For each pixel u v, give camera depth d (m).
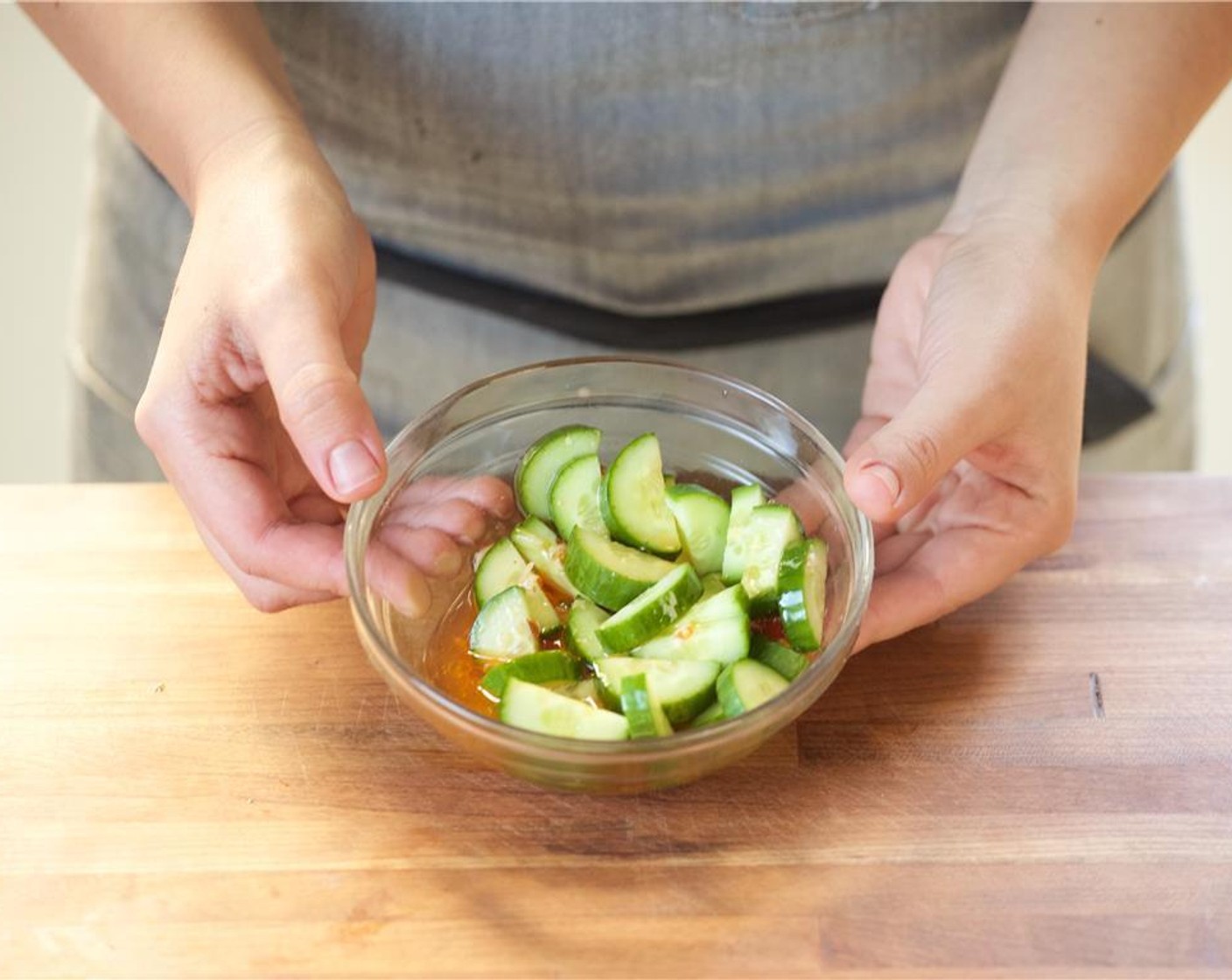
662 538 0.56
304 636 0.59
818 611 0.54
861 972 0.51
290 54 0.71
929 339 0.59
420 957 0.51
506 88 0.71
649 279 0.77
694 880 0.53
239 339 0.56
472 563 0.58
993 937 0.52
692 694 0.52
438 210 0.75
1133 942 0.52
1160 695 0.58
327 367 0.52
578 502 0.57
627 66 0.71
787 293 0.78
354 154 0.74
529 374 0.59
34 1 0.62
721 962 0.51
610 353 0.80
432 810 0.54
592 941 0.52
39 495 0.64
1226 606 0.61
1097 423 0.86
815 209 0.76
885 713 0.58
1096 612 0.61
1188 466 0.93
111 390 0.82
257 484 0.57
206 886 0.52
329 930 0.52
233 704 0.57
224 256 0.57
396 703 0.57
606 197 0.74
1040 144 0.64
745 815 0.55
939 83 0.73
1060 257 0.61
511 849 0.54
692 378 0.59
